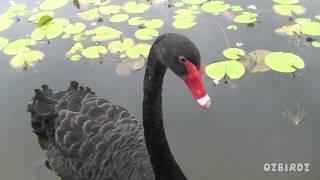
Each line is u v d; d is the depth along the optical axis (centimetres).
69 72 105
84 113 85
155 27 112
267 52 103
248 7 118
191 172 82
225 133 89
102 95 98
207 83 99
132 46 108
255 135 88
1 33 118
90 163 79
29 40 115
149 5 122
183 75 54
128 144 77
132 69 104
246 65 100
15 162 90
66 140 83
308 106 92
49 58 110
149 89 61
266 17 114
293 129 89
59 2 127
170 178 68
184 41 54
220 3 120
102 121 82
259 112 92
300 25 109
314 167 81
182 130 90
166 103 96
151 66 58
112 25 116
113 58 107
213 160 84
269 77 99
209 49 105
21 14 124
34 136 95
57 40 115
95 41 111
